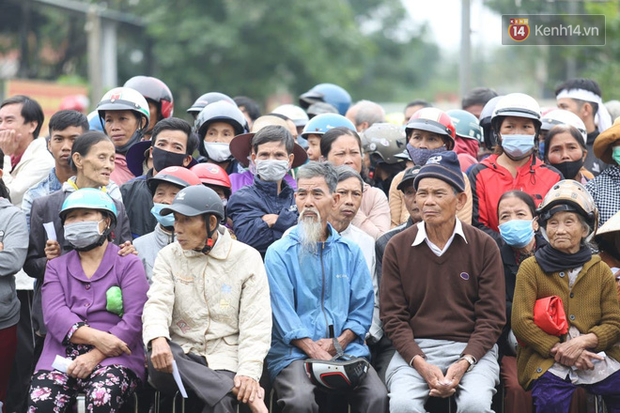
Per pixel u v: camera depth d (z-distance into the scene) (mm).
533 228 7645
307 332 7184
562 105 11039
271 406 7199
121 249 7242
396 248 7496
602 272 7129
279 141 8148
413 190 7809
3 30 29859
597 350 6980
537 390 7023
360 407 7004
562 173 9133
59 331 6859
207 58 33125
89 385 6730
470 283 7340
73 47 30391
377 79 48875
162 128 8312
